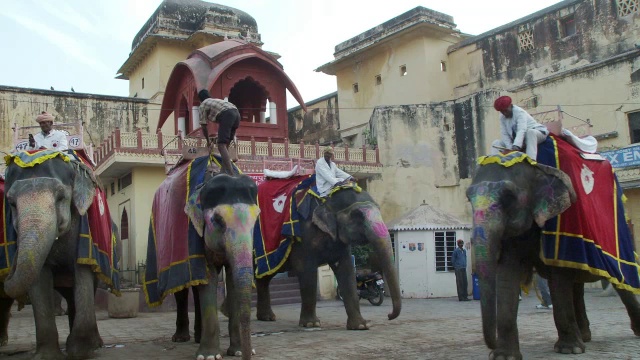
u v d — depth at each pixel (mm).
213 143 6992
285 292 15109
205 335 6266
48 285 6262
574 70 18781
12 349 7695
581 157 6238
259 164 16922
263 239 9516
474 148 20000
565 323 6023
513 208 5531
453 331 8320
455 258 14695
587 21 19719
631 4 18656
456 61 23828
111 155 16625
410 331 8453
